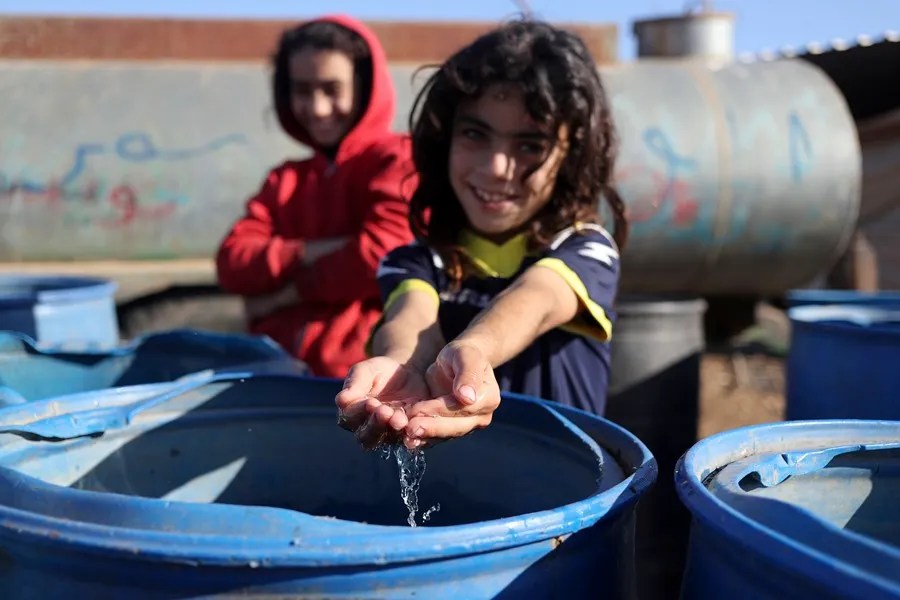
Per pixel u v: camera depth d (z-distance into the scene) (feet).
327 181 6.88
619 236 5.12
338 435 4.19
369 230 6.29
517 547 2.42
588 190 4.67
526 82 4.33
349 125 6.88
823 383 6.52
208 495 4.09
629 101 15.12
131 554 2.31
